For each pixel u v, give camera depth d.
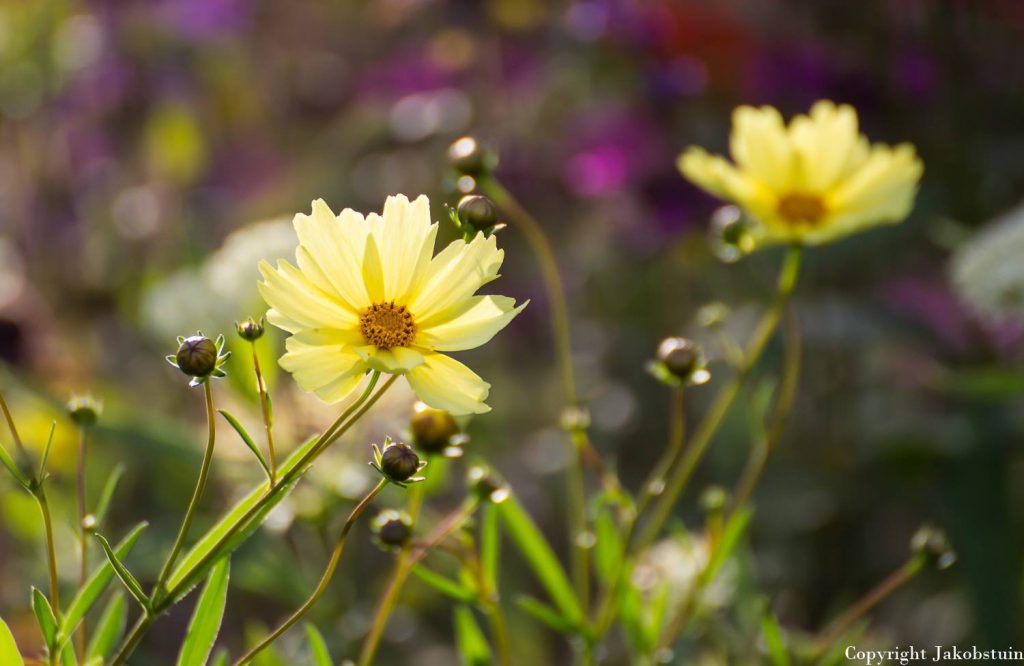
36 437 0.84
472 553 0.58
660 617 0.61
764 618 0.60
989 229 0.86
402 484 0.47
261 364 0.70
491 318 0.48
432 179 1.22
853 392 1.09
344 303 0.48
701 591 0.63
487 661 0.60
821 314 1.00
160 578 0.48
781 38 1.07
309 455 0.47
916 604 1.01
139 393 1.00
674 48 1.05
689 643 0.70
